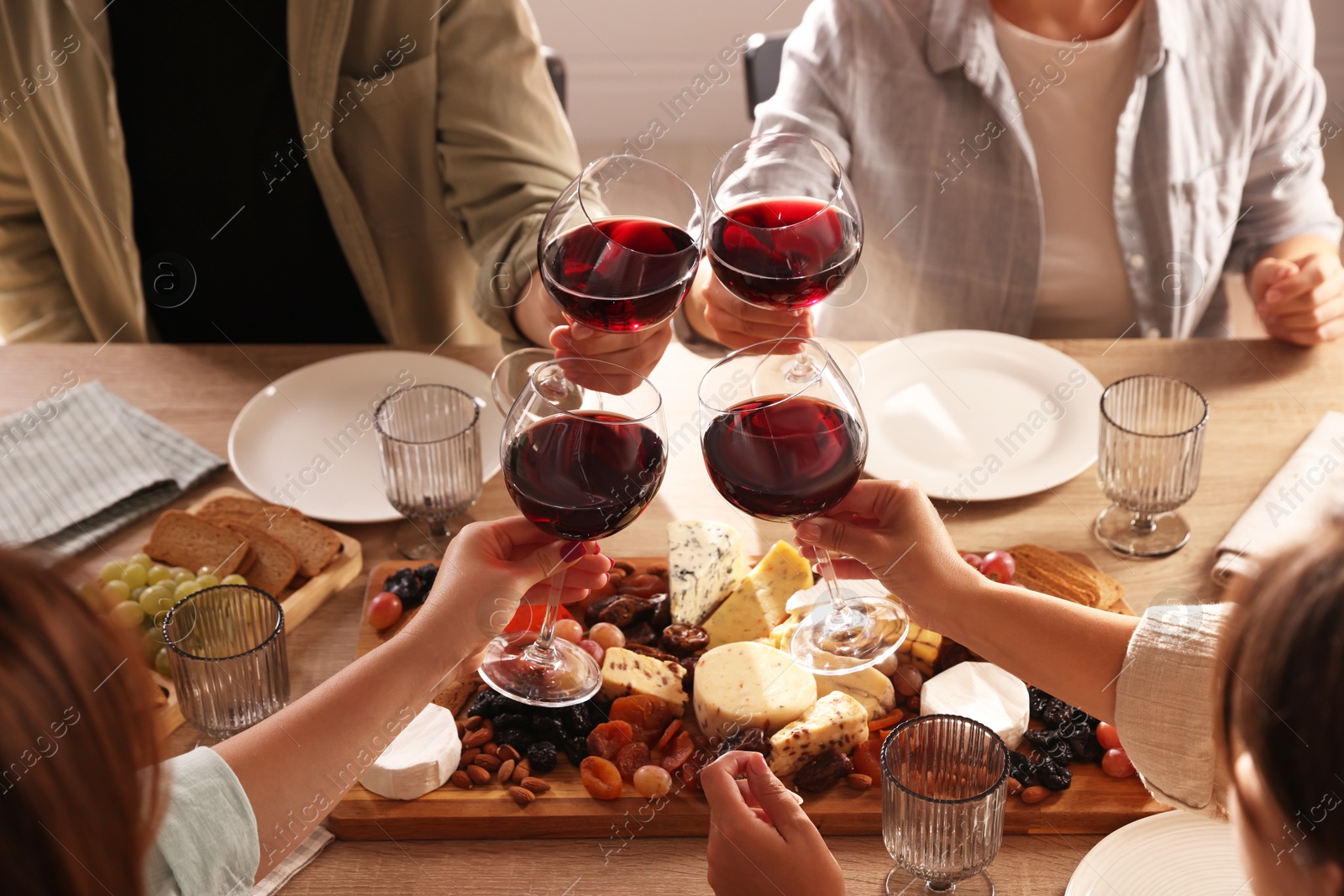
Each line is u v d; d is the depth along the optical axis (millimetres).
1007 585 1055
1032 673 1035
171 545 1321
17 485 1410
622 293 1057
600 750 1074
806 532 1093
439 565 1288
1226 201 1943
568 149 1921
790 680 1111
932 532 1076
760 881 891
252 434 1521
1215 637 915
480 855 1019
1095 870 954
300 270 1983
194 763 893
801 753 1055
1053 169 1932
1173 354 1630
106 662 559
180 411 1581
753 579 1233
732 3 3900
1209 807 961
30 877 525
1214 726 837
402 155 1878
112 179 1796
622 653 1157
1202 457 1370
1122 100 1876
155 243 1934
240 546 1291
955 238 1964
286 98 1812
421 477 1291
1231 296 3141
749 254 1092
